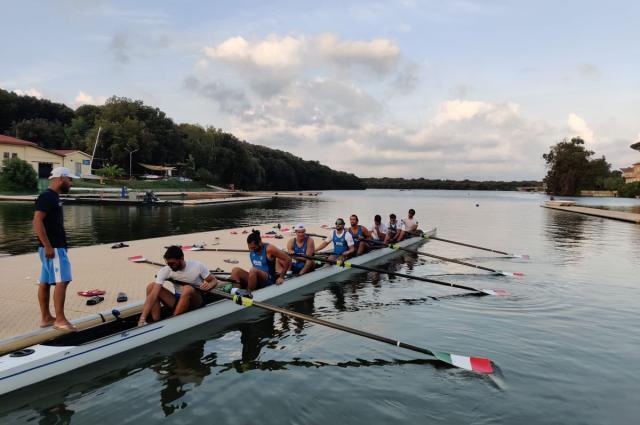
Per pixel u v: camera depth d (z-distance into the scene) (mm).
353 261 12820
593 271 12406
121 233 20266
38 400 4949
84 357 5664
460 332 7242
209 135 101438
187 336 6887
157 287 6688
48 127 83188
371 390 5238
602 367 5891
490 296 9602
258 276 8656
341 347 6574
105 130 78250
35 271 10406
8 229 20219
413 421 4551
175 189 75500
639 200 81125
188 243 15773
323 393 5156
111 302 7836
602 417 4641
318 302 9070
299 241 10375
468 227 26203
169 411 4750
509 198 92625
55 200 5898
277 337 6957
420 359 6172
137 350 6289
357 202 61031
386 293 9859
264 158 124750
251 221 27844
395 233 16281
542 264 13594
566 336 7062
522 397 5074
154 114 92125
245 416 4652
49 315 6273
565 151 100000
